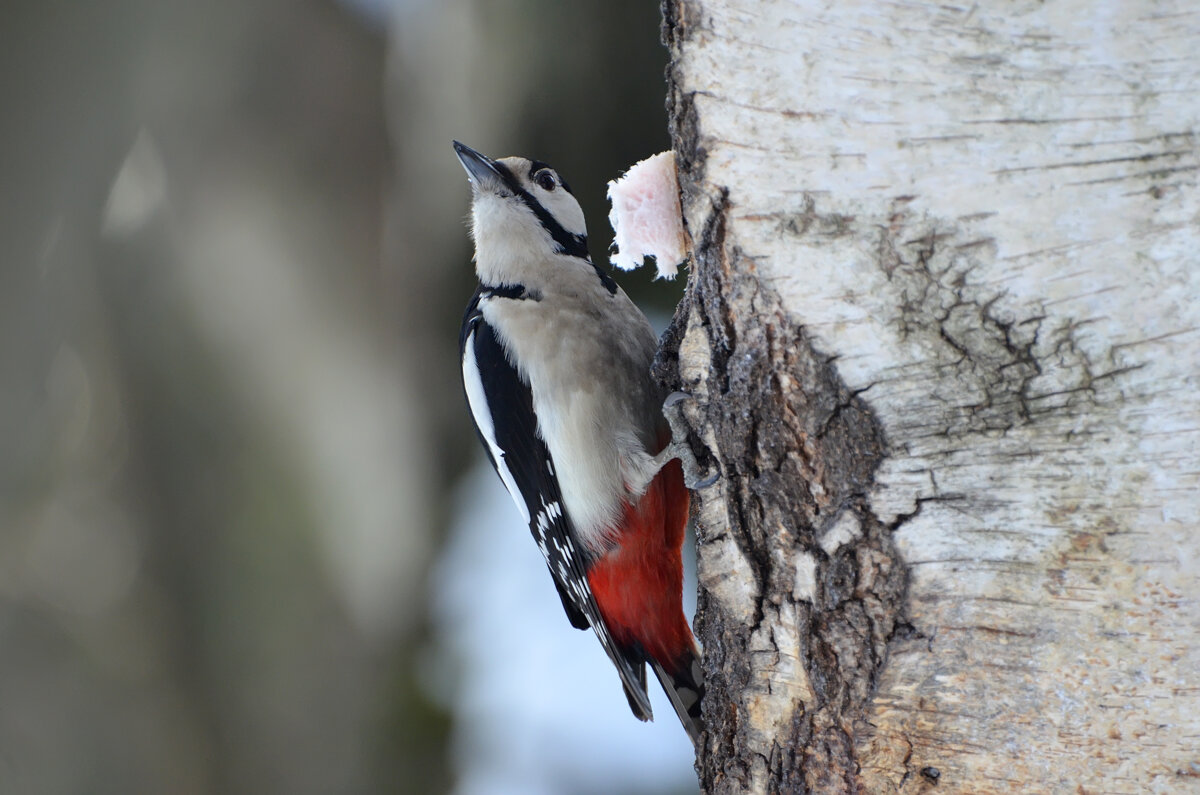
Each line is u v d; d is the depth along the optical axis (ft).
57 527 36.94
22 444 35.73
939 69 13.50
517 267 24.63
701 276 16.30
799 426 15.12
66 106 33.83
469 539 40.96
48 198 34.12
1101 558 12.79
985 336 13.37
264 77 37.11
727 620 16.97
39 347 35.14
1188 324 12.37
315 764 37.73
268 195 37.52
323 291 38.34
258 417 37.99
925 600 13.84
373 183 38.63
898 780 14.28
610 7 36.63
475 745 38.65
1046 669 13.12
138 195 36.47
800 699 15.66
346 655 38.58
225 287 37.37
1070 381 12.91
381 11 38.45
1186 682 12.44
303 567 38.32
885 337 14.02
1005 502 13.32
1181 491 12.43
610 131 37.42
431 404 40.01
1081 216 12.80
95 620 36.60
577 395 23.17
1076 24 12.74
